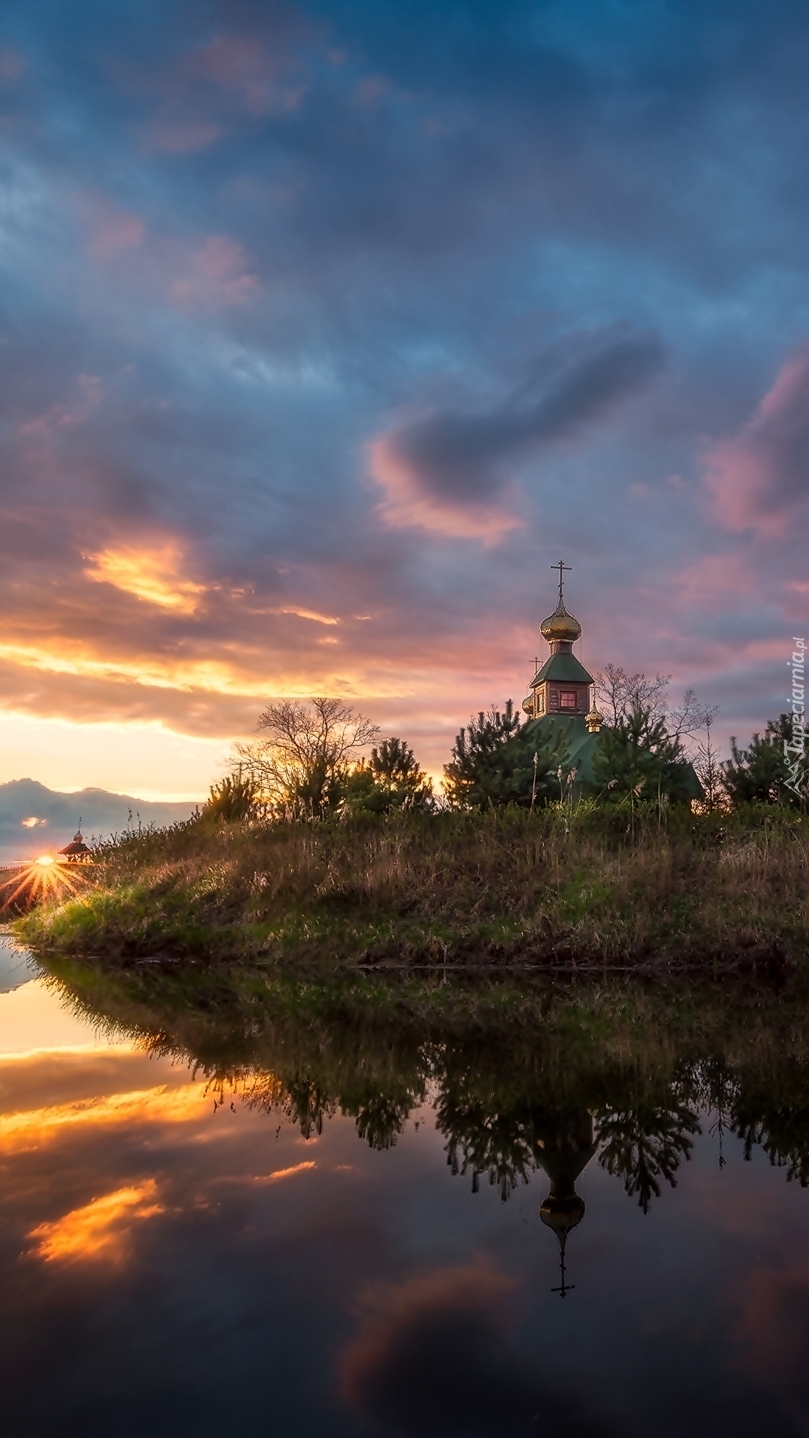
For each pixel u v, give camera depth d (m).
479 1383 2.18
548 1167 3.89
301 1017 8.25
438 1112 4.83
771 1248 3.02
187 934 12.77
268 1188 3.52
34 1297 2.59
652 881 13.27
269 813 18.33
